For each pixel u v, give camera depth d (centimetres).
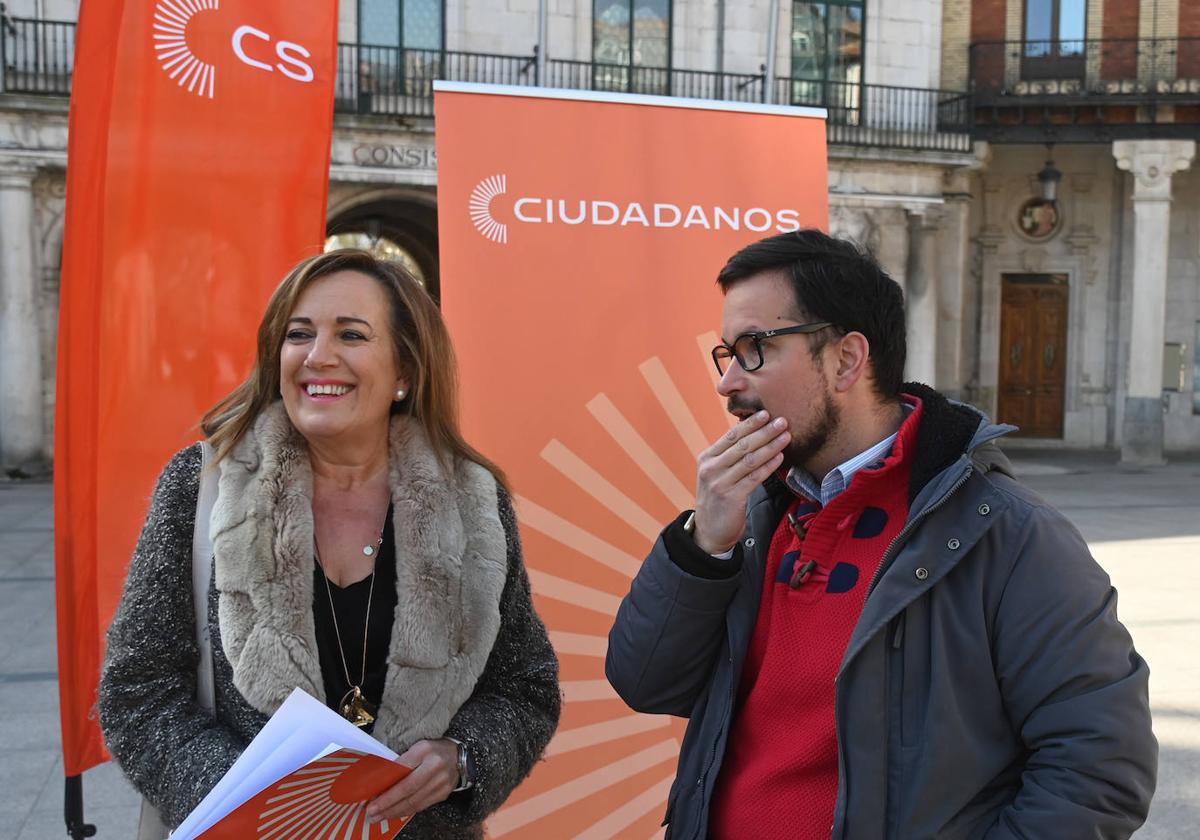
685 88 2017
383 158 1798
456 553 211
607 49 1981
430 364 222
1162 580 928
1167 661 675
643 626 199
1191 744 531
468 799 205
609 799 326
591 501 326
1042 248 2322
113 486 305
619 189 332
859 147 2017
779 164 348
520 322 321
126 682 200
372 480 219
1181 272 2286
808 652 183
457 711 210
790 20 2064
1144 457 1998
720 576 194
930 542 173
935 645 171
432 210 2016
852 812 169
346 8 1839
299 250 319
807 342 183
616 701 328
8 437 1664
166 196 306
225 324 313
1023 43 2189
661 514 333
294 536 200
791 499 205
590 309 327
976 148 2145
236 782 167
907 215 2097
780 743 185
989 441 182
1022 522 173
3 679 625
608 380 328
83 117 294
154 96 304
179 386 310
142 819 214
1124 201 2286
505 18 1917
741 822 186
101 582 306
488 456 317
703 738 196
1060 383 2345
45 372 1695
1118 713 163
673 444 334
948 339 2231
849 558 184
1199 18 2161
